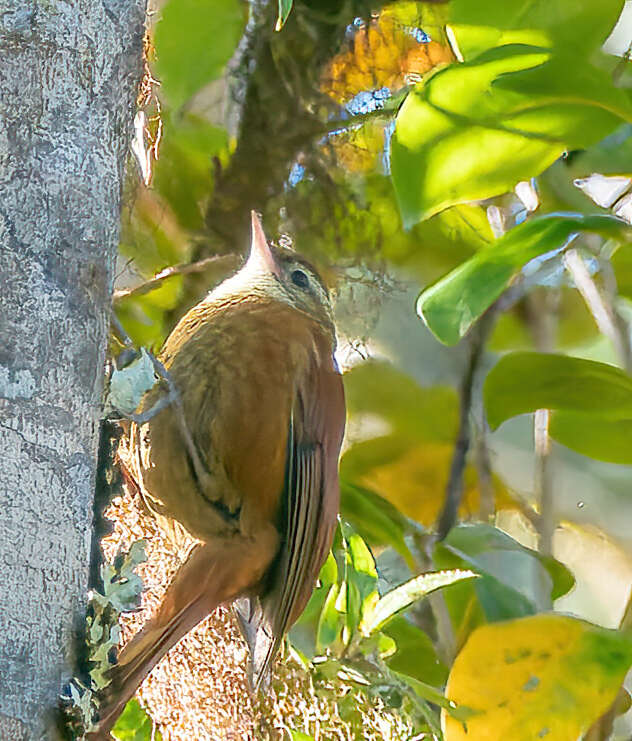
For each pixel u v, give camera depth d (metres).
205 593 5.36
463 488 7.47
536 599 6.98
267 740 5.58
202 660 5.55
